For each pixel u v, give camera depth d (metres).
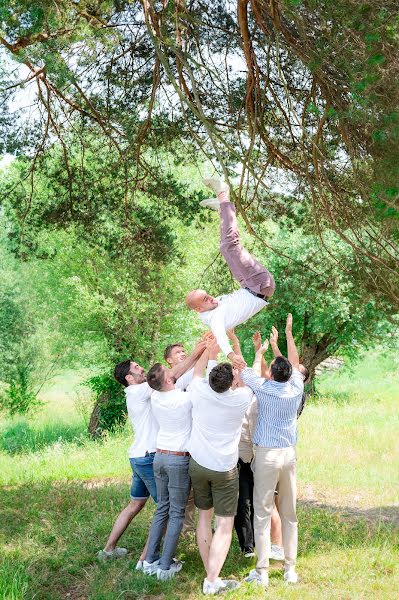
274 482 6.02
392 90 4.81
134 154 9.31
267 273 5.30
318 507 9.51
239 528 6.71
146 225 10.10
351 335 21.39
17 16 5.93
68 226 10.32
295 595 5.69
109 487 10.09
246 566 6.50
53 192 10.86
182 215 9.93
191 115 8.63
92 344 20.89
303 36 5.08
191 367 6.31
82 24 5.89
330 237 15.36
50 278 20.98
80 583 6.28
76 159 10.42
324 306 19.69
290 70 7.37
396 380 32.44
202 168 15.35
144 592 5.89
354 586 5.97
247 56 6.36
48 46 5.82
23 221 10.09
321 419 17.81
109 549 6.82
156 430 6.59
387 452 13.98
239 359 5.00
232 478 5.91
